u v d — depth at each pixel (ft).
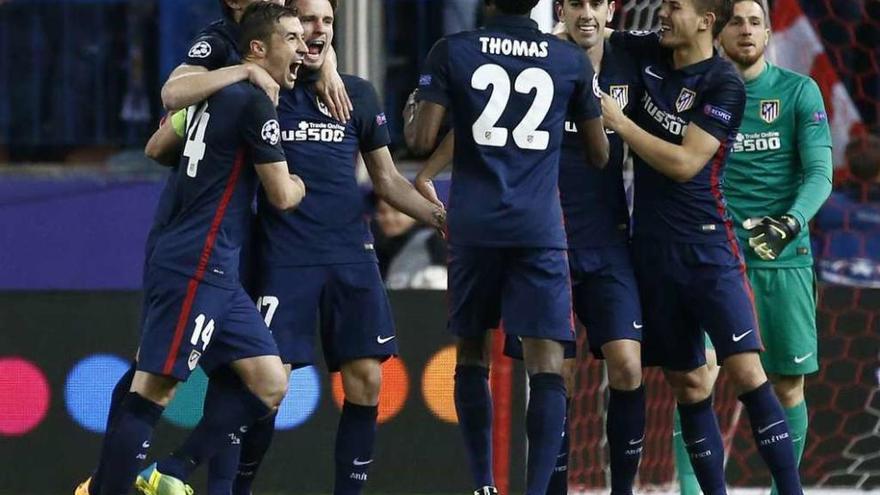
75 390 98.22
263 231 76.23
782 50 108.88
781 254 86.22
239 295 72.69
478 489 77.66
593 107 74.38
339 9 95.76
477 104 72.84
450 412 98.78
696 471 79.97
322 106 76.02
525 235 72.84
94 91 109.09
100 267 101.65
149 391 71.82
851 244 106.83
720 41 86.17
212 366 73.41
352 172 76.95
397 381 98.68
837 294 100.12
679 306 77.56
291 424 98.58
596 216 77.97
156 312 71.15
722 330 76.28
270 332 73.61
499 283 75.00
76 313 98.27
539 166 73.41
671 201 76.59
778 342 86.79
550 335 73.46
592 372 99.25
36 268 101.30
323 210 75.97
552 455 73.56
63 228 101.60
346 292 76.54
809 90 85.10
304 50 72.23
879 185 107.24
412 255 101.81
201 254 70.85
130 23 109.40
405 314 98.58
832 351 100.12
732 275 76.48
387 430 98.68
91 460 98.22
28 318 98.27
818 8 111.86
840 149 108.27
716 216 76.64
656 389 101.76
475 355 77.82
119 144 109.19
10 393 98.27
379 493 98.53
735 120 75.66
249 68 70.95
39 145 108.88
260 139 70.28
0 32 108.47
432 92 73.00
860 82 110.73
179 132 73.72
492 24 73.82
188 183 71.31
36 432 98.27
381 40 106.93
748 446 101.45
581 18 76.64
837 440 100.27
